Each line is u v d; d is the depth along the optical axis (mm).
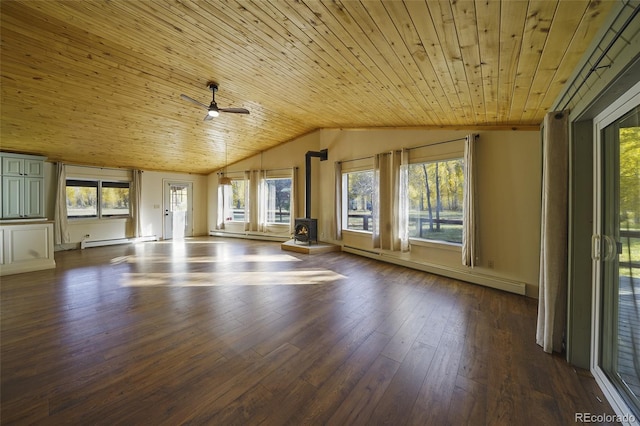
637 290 1520
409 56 2197
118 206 7406
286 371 1891
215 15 2268
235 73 3502
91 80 3658
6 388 1686
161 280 4059
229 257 5730
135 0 2195
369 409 1541
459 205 4230
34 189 5309
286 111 5195
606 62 1404
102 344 2227
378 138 5469
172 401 1592
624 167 1614
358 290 3629
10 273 4363
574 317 1964
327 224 6773
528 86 2324
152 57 3223
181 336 2373
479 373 1879
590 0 1265
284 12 2027
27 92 3672
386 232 5277
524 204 3479
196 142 6520
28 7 2395
